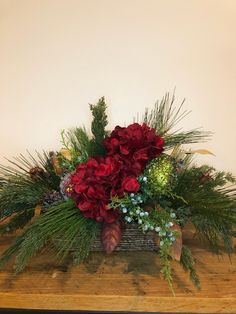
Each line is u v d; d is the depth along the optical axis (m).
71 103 1.12
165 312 0.69
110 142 0.84
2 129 1.15
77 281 0.75
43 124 1.14
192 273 0.70
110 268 0.80
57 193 0.88
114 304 0.69
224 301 0.67
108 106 1.11
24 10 1.09
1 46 1.11
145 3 1.06
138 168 0.79
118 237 0.76
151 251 0.87
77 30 1.08
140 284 0.73
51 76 1.11
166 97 1.10
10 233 0.99
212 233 0.82
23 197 0.88
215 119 1.10
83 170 0.78
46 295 0.69
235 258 0.84
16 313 0.74
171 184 0.83
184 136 0.99
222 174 0.95
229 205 0.78
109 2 1.07
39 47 1.10
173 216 0.76
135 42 1.08
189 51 1.07
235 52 1.07
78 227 0.77
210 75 1.08
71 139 0.97
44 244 0.82
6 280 0.75
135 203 0.77
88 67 1.10
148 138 0.82
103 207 0.75
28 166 1.11
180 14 1.06
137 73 1.09
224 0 1.05
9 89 1.13
